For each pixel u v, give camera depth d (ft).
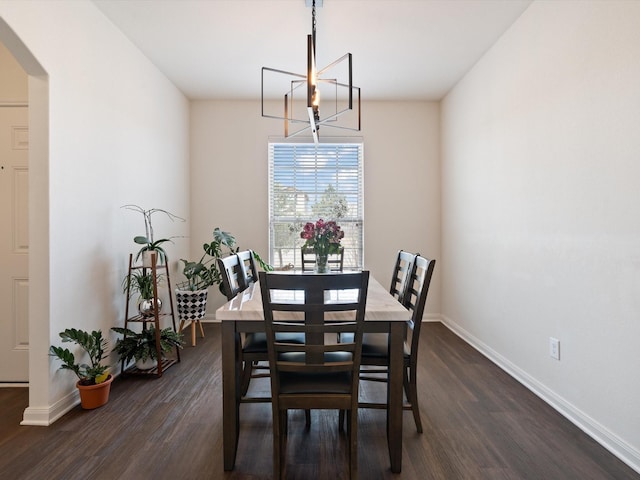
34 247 6.88
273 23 9.11
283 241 14.58
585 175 6.56
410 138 14.48
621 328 5.80
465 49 10.36
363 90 13.37
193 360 10.16
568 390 7.01
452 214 13.19
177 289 12.71
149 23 9.11
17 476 5.29
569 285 6.99
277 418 4.93
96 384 7.30
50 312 6.92
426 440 6.21
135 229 10.17
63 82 7.32
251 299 6.29
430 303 14.52
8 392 8.07
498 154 9.77
